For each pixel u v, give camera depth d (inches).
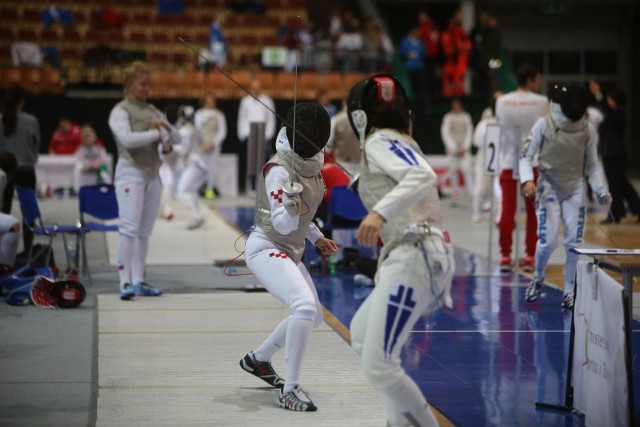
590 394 346.0
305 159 346.3
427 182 271.3
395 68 1665.8
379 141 281.3
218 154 1323.8
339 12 1925.4
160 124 559.5
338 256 723.4
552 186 548.7
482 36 1707.7
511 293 618.8
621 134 986.1
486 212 1130.7
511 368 433.1
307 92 1593.3
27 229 645.9
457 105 1273.4
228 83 1571.1
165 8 1782.7
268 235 355.9
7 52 1659.7
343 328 511.2
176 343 469.7
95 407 362.6
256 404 369.1
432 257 280.1
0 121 695.7
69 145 1318.9
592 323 344.5
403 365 437.7
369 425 344.5
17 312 540.4
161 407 363.9
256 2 1828.2
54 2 1750.7
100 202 638.5
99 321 518.6
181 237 886.4
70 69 1633.9
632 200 1007.0
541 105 686.5
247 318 530.3
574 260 556.4
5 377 404.5
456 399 383.6
